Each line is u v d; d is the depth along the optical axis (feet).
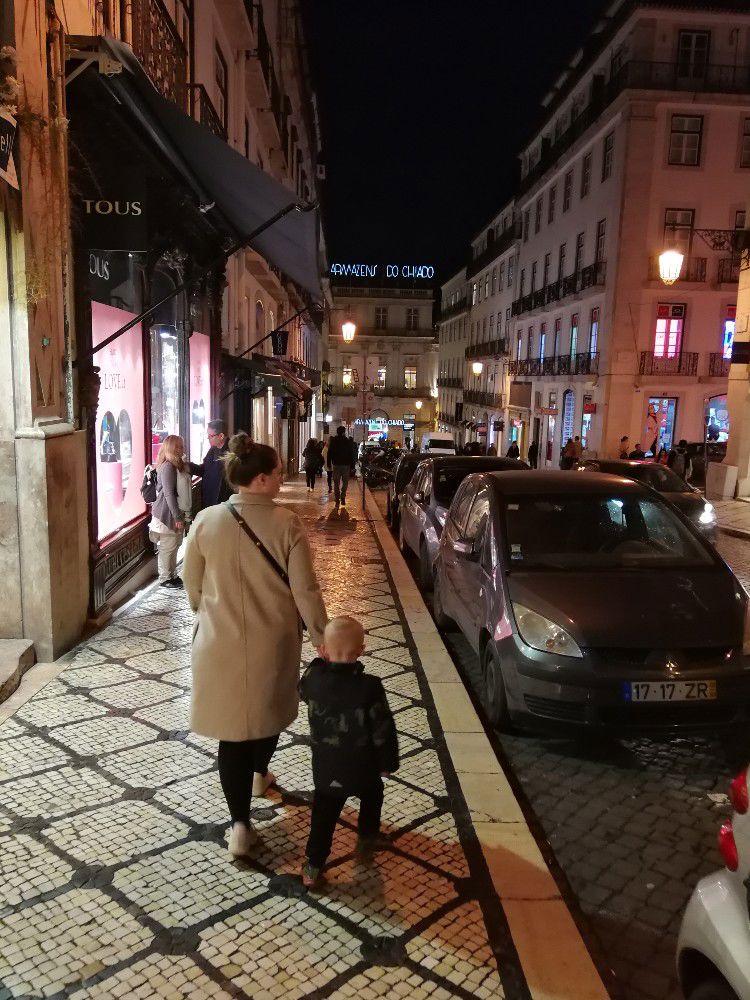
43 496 16.90
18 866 10.11
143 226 20.30
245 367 43.24
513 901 9.75
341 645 9.54
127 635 19.62
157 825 11.16
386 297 215.72
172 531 24.48
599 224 92.02
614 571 16.30
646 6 81.15
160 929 9.02
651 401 88.07
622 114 83.61
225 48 42.32
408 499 35.88
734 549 42.65
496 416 145.38
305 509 51.49
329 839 9.80
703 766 14.56
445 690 17.07
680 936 6.82
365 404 67.10
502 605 15.71
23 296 16.16
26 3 15.70
